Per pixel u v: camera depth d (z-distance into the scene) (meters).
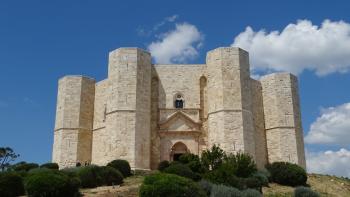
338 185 45.22
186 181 28.00
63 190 29.52
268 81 54.78
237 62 49.84
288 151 51.56
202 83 52.09
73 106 54.25
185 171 37.19
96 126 53.84
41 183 29.11
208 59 51.38
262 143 52.84
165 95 51.69
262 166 51.59
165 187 27.06
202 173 39.00
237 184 34.81
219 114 48.12
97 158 52.25
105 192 31.81
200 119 50.84
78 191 31.12
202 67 52.47
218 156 40.78
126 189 32.81
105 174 35.97
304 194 36.22
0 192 31.30
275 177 43.38
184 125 50.38
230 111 47.88
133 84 48.94
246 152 46.75
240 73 49.56
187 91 51.75
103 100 53.91
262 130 53.44
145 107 49.16
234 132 47.22
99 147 52.47
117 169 39.97
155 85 52.12
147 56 51.16
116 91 48.94
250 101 49.78
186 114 50.88
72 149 52.66
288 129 52.34
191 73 52.34
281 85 53.97
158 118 51.03
